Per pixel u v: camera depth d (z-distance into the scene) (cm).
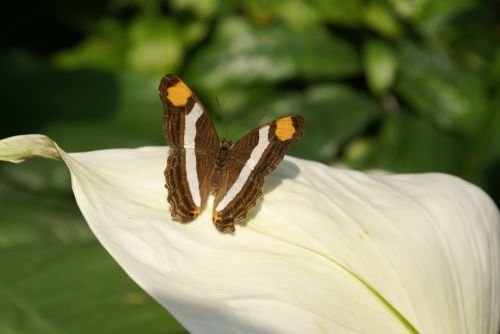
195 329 45
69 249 56
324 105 75
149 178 49
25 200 62
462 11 81
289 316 46
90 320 52
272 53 77
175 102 50
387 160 74
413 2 80
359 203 51
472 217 52
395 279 49
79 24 78
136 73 68
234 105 77
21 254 55
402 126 76
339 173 52
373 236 49
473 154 75
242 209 48
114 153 49
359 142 77
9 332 51
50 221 61
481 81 79
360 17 75
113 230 47
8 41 81
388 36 78
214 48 77
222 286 47
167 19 77
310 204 50
